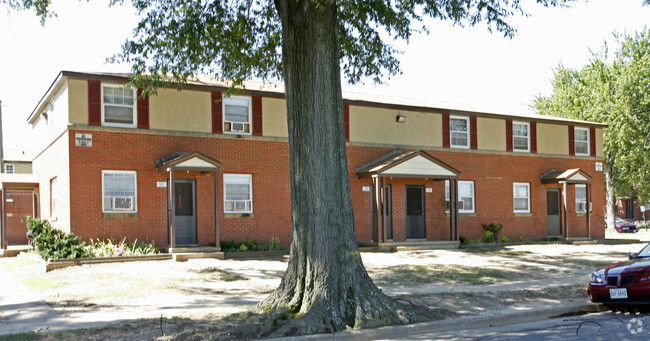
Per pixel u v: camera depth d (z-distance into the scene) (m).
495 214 26.56
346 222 9.66
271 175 21.88
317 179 9.57
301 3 9.93
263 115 21.89
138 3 13.85
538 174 28.06
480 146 26.56
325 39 9.77
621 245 26.30
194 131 20.48
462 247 23.95
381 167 22.30
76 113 18.66
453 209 24.20
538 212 27.83
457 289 13.16
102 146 18.94
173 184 18.84
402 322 9.23
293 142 10.02
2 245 23.14
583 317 10.53
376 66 16.53
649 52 37.66
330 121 9.69
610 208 41.62
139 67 14.46
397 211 24.14
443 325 9.46
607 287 10.59
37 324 9.15
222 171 20.91
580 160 29.56
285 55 10.33
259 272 15.95
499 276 15.59
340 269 9.41
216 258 18.92
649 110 38.03
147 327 8.84
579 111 41.72
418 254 21.38
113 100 19.34
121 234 19.06
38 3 11.95
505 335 8.76
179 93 20.36
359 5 14.40
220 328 8.58
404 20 14.95
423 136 25.27
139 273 15.41
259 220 21.50
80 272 15.52
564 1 12.32
